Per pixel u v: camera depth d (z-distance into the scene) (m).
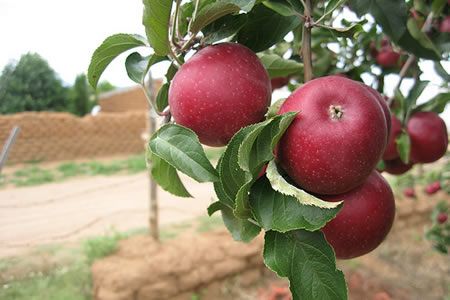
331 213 0.22
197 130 0.26
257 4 0.30
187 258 1.49
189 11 0.29
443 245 0.91
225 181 0.24
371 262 1.78
